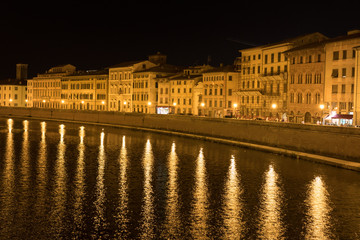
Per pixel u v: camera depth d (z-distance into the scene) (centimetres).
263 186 4806
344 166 5647
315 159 6178
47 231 3344
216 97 13212
